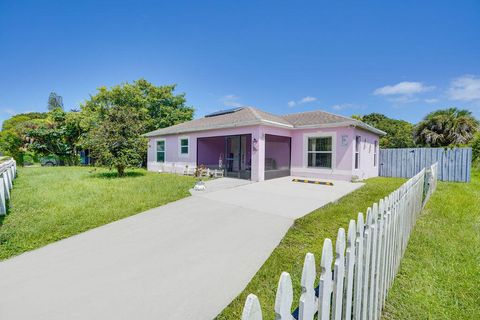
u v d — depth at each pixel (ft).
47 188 26.66
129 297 8.29
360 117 92.68
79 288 8.86
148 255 11.49
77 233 14.37
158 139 54.75
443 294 8.42
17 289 8.83
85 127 66.69
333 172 35.83
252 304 3.04
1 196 16.83
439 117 57.77
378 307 7.26
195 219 16.71
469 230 14.47
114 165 37.42
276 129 37.40
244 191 26.43
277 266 10.30
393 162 45.73
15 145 74.33
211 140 49.42
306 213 17.84
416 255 11.29
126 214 17.61
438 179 40.91
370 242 6.33
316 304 4.28
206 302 8.00
